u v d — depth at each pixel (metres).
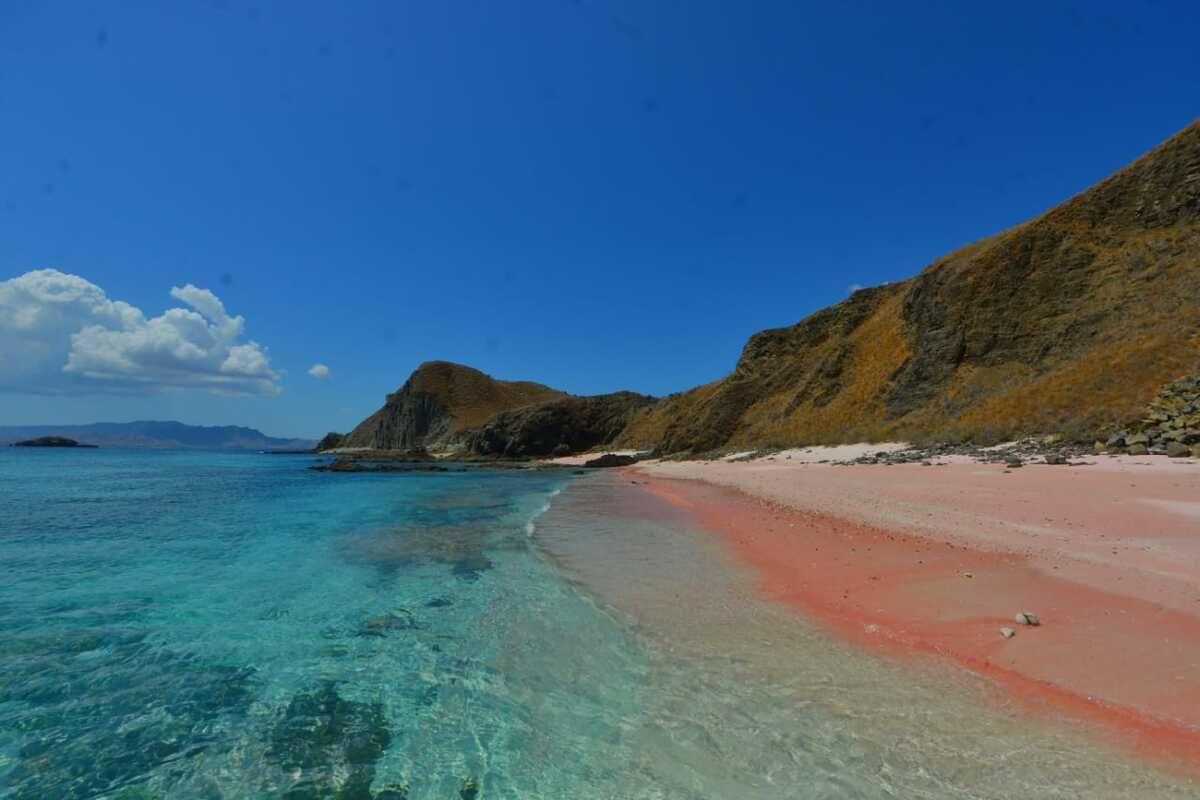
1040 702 5.78
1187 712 5.30
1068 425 25.36
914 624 8.03
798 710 5.94
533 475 60.06
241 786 5.10
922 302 48.72
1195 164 37.19
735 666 7.08
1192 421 20.34
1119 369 26.88
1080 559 9.97
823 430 48.78
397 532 18.28
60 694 6.86
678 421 82.12
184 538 17.48
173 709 6.50
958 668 6.67
